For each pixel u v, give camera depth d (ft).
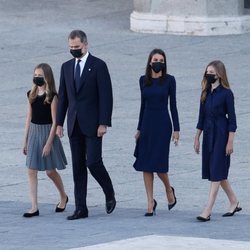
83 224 117.19
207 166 120.57
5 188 142.41
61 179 132.98
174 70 220.64
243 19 255.50
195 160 156.46
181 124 178.29
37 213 124.57
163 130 123.65
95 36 255.29
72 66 122.01
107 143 167.63
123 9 285.43
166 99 123.85
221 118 120.06
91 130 121.19
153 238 102.94
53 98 124.16
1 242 104.99
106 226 115.03
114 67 225.15
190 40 249.34
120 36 254.88
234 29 254.06
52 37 255.09
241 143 165.48
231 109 119.75
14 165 155.84
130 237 105.81
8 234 110.63
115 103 195.62
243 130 173.88
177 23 254.88
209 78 120.06
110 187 124.26
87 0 295.89
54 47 245.24
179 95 200.44
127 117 185.26
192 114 185.68
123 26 265.54
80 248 98.37
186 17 254.27
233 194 122.83
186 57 232.94
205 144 120.67
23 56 237.25
